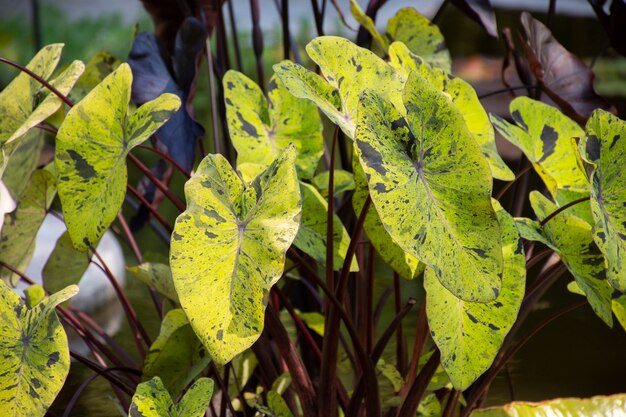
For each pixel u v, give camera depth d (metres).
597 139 1.65
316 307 2.36
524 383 2.74
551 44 2.34
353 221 2.21
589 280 1.71
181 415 1.61
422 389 1.78
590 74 2.33
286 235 1.53
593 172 1.62
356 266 1.83
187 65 2.09
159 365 1.89
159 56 2.10
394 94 1.70
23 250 2.17
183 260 1.52
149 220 2.30
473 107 1.85
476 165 1.57
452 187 1.57
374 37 2.26
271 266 1.52
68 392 2.70
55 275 2.15
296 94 1.60
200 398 1.62
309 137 1.98
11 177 2.14
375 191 1.50
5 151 1.74
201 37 2.10
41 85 1.82
